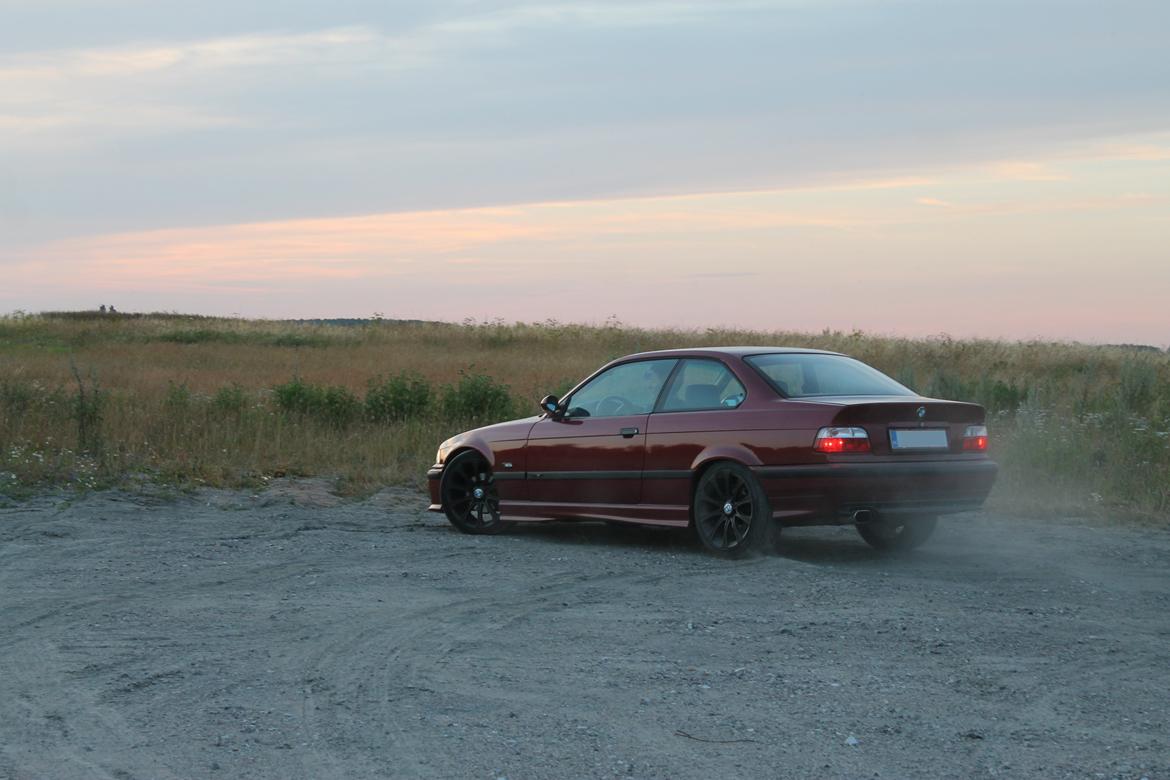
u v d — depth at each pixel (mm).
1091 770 4105
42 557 8359
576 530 10203
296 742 4402
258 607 6793
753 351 8906
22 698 4973
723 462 8469
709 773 4070
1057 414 14438
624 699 4961
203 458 13242
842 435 7934
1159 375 19891
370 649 5824
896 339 34875
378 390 17734
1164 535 9789
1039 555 8820
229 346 41844
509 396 18328
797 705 4871
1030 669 5445
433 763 4172
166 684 5188
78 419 14156
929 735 4484
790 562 8156
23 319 52469
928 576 7859
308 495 11914
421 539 9531
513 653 5746
